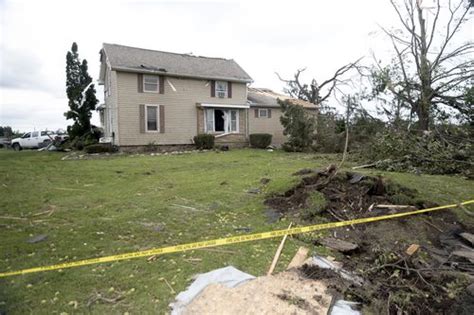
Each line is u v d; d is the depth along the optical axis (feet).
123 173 31.60
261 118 68.33
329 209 17.39
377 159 35.40
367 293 9.32
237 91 63.98
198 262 11.75
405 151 32.27
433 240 14.53
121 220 16.60
